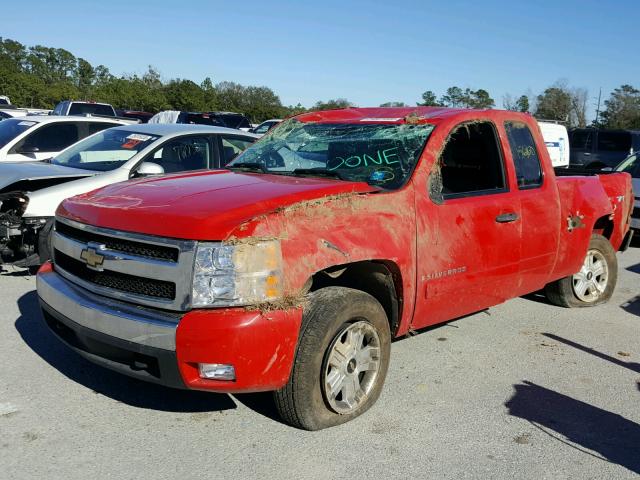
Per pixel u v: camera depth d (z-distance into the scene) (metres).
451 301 4.64
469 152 5.02
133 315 3.46
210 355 3.30
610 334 6.04
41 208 6.47
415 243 4.24
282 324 3.42
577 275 6.70
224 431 3.84
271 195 3.76
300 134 5.22
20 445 3.58
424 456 3.68
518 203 5.14
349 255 3.76
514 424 4.12
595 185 6.36
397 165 4.48
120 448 3.60
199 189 4.02
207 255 3.35
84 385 4.37
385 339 4.12
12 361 4.70
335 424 3.93
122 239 3.62
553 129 17.81
